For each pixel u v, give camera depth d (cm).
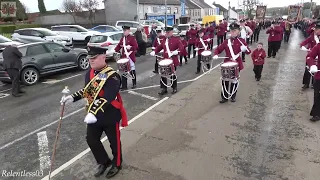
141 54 1645
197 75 1064
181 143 498
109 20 4797
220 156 450
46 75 1183
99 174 408
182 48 802
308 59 566
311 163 424
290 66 1183
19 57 882
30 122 638
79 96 383
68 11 4884
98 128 385
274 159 439
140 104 729
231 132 538
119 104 387
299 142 491
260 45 920
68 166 440
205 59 1057
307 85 812
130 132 550
